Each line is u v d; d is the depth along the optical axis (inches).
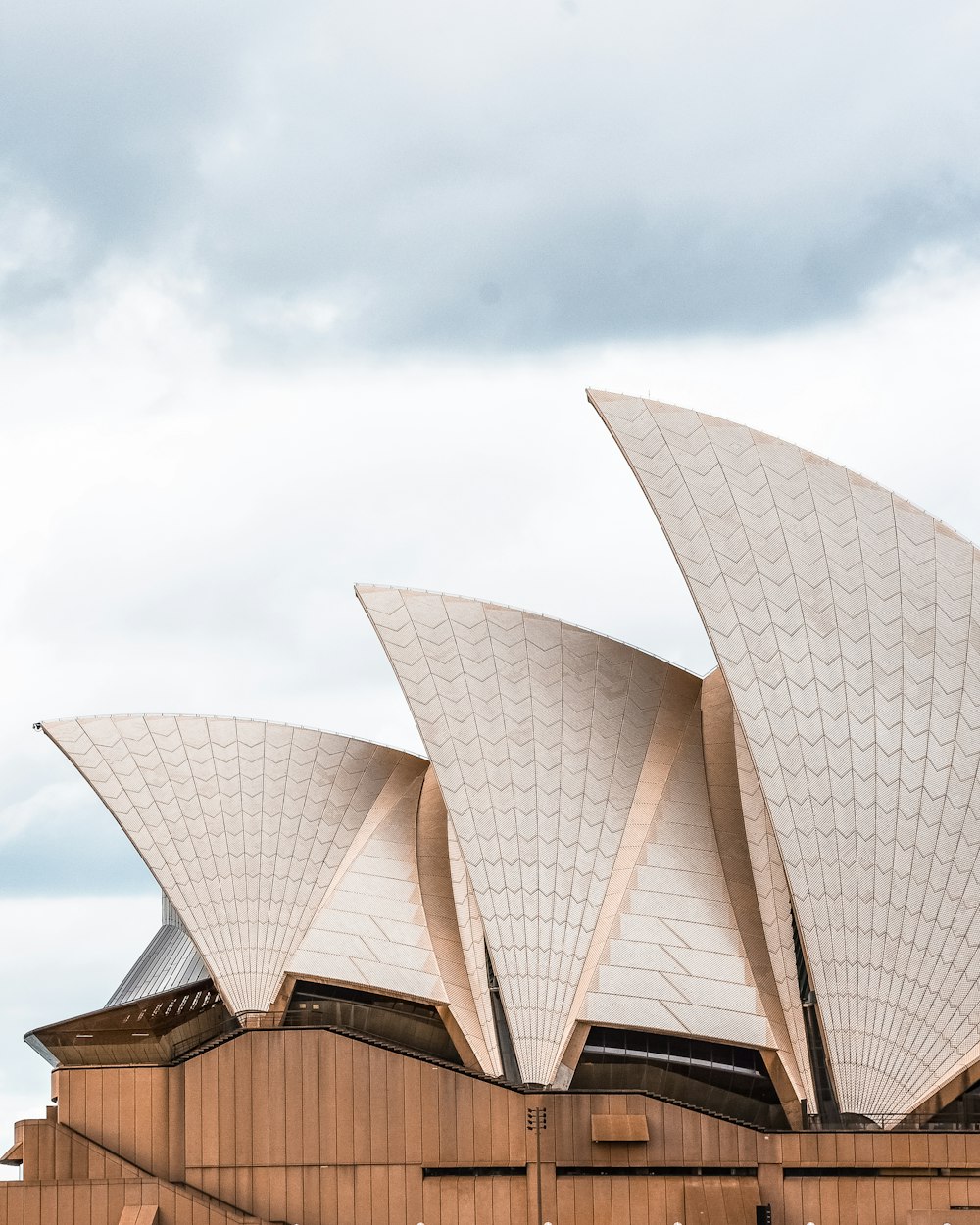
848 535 2834.6
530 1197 2541.8
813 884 2642.7
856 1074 2556.6
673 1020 2623.0
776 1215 2504.9
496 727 2888.8
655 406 2933.1
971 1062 2534.5
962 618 2780.5
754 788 2817.4
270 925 2866.6
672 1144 2539.4
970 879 2635.3
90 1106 2655.0
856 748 2706.7
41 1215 2576.3
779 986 2667.3
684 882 2787.9
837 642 2765.7
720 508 2824.8
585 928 2733.8
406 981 2753.4
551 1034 2637.8
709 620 2753.4
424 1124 2588.6
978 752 2694.4
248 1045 2640.3
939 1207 2487.7
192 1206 2573.8
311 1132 2603.3
